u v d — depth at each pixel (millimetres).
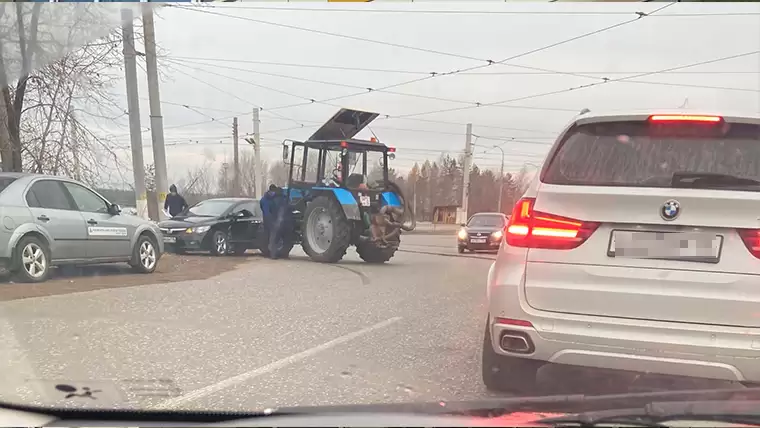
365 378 3859
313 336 5066
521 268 3182
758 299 2811
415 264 12273
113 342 4664
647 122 3244
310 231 12141
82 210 8188
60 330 5027
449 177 61844
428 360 4328
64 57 10156
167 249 12438
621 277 2979
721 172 3004
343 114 12852
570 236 3088
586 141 3314
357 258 13734
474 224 17391
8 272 7543
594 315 3018
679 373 2908
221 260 11906
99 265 9945
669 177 3029
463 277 9633
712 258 2889
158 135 14352
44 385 3525
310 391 3572
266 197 12797
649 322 2926
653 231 2979
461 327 5531
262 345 4711
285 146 13125
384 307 6555
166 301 6574
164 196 14492
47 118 11117
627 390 3361
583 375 3605
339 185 12000
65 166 11445
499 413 2551
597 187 3086
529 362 3416
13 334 4855
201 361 4199
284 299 6949
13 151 10484
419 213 61469
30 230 7254
